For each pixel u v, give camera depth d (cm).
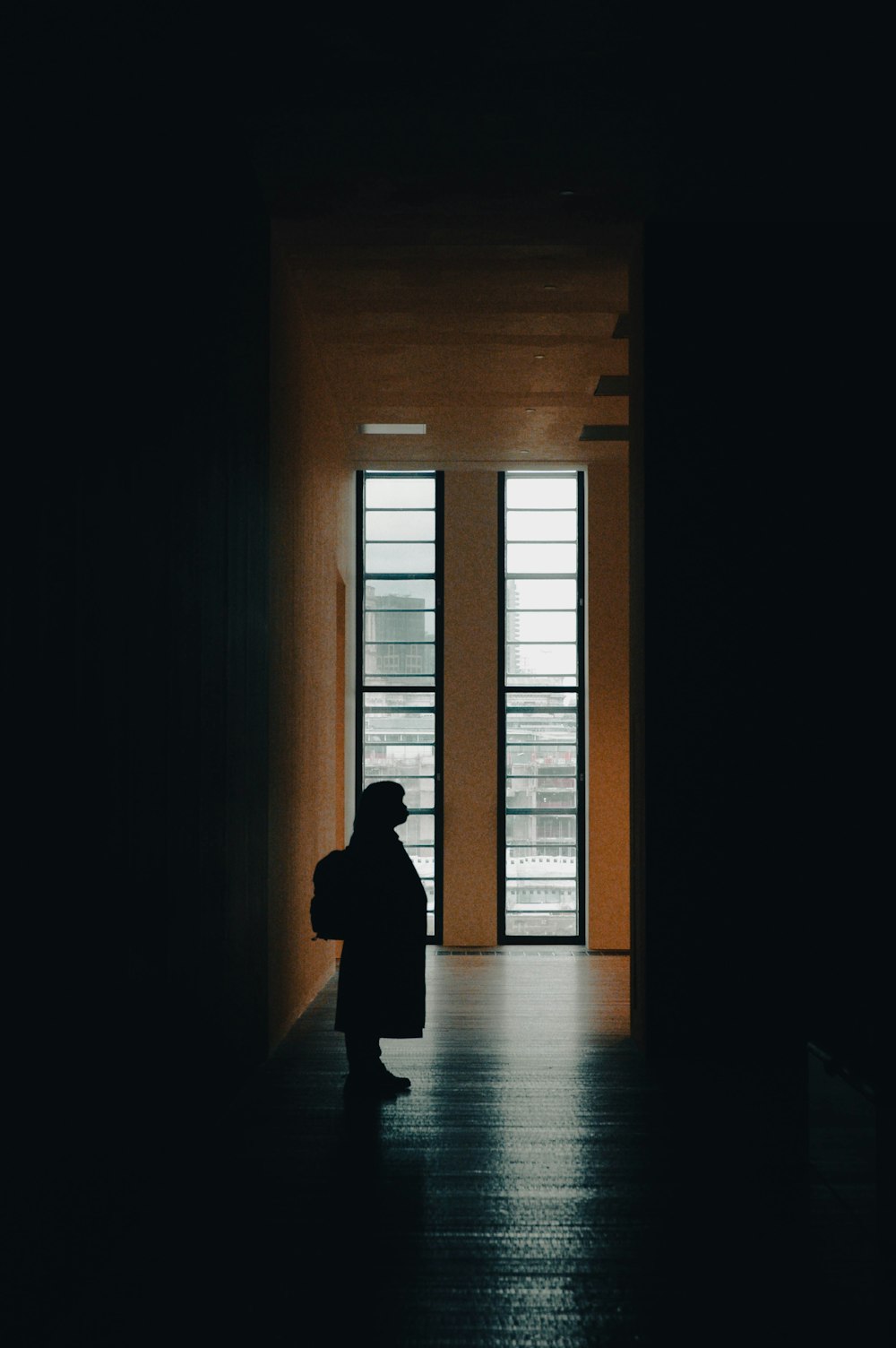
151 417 402
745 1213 427
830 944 673
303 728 847
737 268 705
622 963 1162
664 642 690
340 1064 673
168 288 429
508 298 821
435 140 596
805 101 563
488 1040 761
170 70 439
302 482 842
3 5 275
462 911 1291
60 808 310
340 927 608
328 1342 319
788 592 691
